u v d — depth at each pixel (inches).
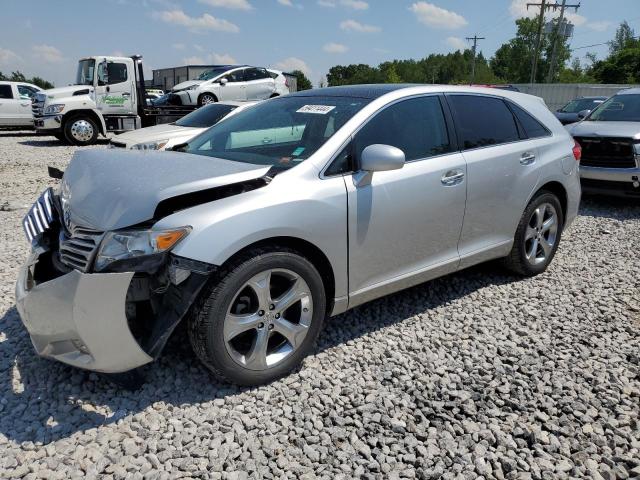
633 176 277.9
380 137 134.4
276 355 118.0
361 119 132.3
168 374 118.4
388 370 123.8
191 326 106.1
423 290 170.7
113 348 101.8
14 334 137.7
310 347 122.4
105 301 99.0
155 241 100.3
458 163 147.9
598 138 288.8
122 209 103.7
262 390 114.6
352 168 127.3
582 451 98.2
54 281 101.9
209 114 397.1
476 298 165.8
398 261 138.2
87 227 107.4
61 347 106.8
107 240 101.4
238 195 110.8
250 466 93.0
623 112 327.0
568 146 189.2
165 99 689.6
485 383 118.5
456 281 179.2
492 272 187.9
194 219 103.0
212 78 720.3
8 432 100.3
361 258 128.8
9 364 123.2
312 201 116.8
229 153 139.3
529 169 169.9
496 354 132.0
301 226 114.4
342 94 148.5
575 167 191.5
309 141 131.0
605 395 114.3
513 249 174.6
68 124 620.1
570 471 93.7
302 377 120.0
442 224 146.0
